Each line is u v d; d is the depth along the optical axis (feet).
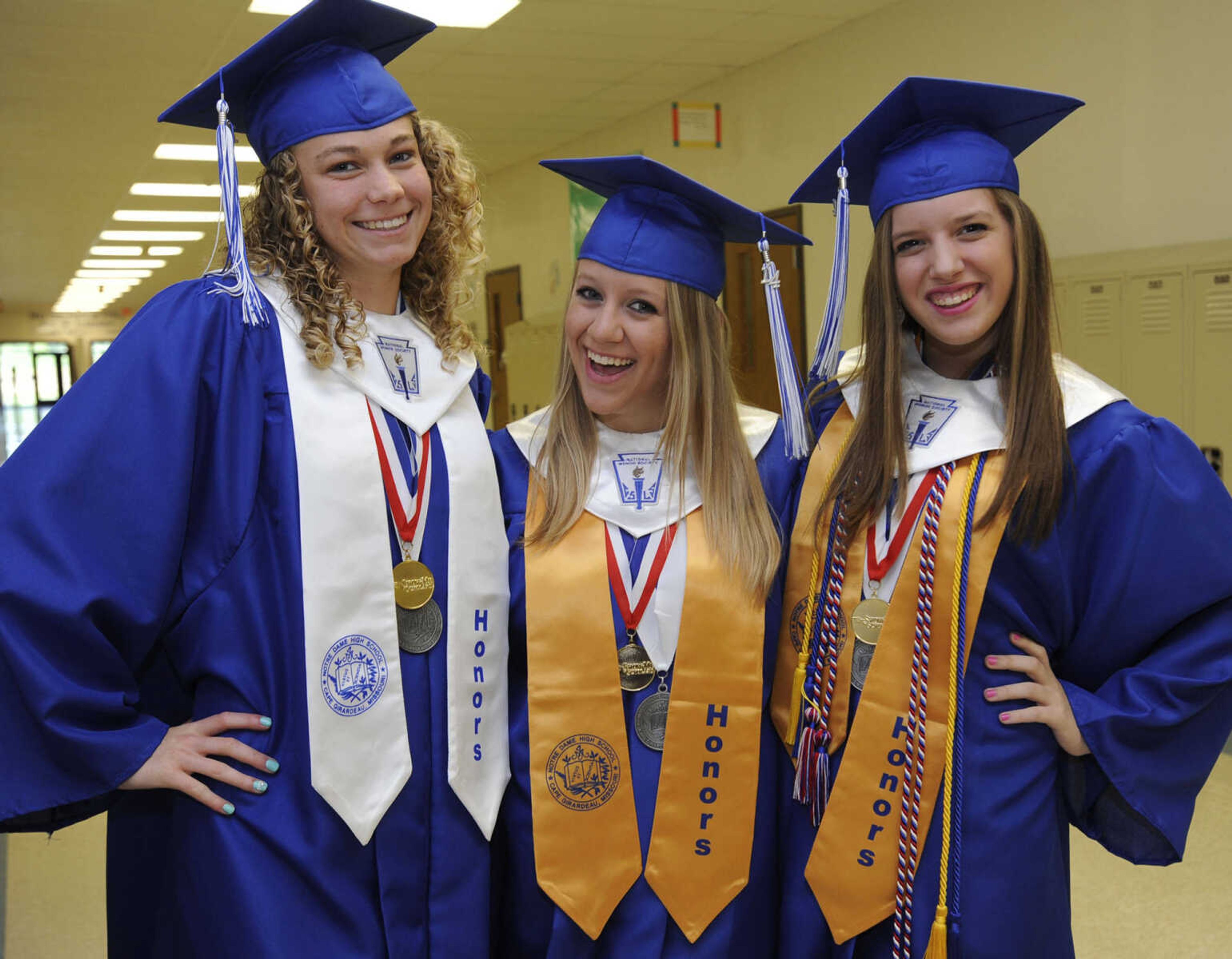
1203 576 4.78
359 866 4.84
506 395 35.12
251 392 4.85
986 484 4.89
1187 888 9.19
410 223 5.09
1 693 4.45
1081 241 15.56
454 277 5.58
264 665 4.78
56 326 86.84
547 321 30.48
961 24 17.25
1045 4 15.75
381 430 5.04
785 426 5.52
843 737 5.18
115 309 86.02
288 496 4.80
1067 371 5.12
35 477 4.53
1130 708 4.85
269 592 4.82
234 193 4.84
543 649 5.32
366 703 4.83
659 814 5.22
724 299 24.20
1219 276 13.42
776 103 21.88
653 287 5.37
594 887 5.19
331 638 4.77
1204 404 13.71
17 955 8.52
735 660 5.31
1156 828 4.94
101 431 4.59
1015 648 5.00
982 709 4.95
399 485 5.05
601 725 5.27
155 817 5.18
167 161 28.96
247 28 18.34
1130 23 14.56
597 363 5.49
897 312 5.13
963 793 4.89
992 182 4.89
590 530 5.45
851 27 19.63
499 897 5.61
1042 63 15.90
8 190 32.68
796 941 5.29
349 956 4.76
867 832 5.06
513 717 5.44
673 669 5.30
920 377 5.26
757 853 5.41
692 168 24.97
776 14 19.04
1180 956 8.14
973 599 4.87
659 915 5.20
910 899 4.93
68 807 4.79
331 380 5.00
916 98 5.05
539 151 31.63
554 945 5.18
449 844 5.07
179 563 4.73
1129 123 14.70
